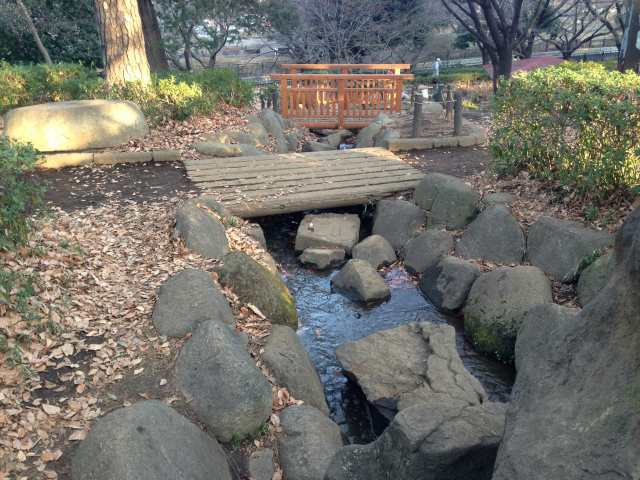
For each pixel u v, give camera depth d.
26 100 13.58
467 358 6.38
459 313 7.20
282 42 33.03
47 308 5.24
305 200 9.11
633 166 7.14
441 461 3.02
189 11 28.72
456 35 42.41
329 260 8.55
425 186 9.16
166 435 3.70
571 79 8.03
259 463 4.23
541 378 2.74
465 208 8.58
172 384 4.66
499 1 29.91
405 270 8.34
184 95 13.20
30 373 4.58
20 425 4.07
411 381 5.60
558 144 8.31
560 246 7.02
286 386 5.04
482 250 7.77
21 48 26.27
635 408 2.23
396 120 15.40
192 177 10.20
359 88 16.41
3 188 5.50
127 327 5.35
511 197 8.62
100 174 10.43
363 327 7.02
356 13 30.84
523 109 8.95
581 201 7.92
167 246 7.04
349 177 10.29
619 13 28.64
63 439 4.03
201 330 4.93
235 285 6.21
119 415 3.73
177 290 5.59
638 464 2.11
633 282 2.44
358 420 5.42
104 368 4.80
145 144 11.90
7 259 5.53
